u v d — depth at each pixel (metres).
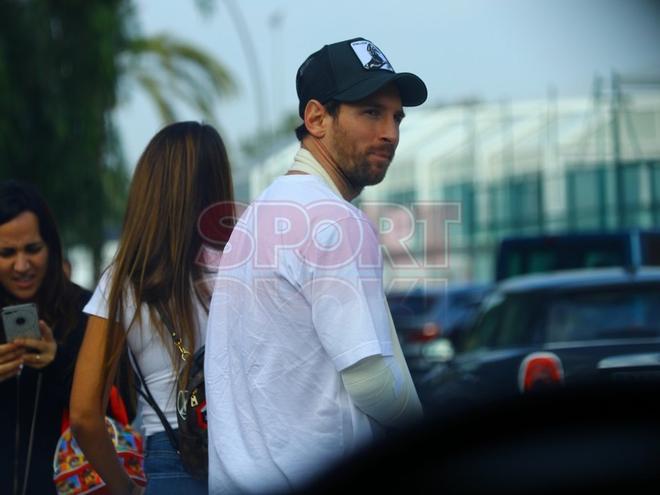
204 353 3.35
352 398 2.90
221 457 3.06
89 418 3.53
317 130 3.20
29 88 17.27
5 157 16.81
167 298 3.52
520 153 28.36
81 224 17.98
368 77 3.12
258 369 3.00
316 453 2.93
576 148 26.56
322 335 2.91
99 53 17.64
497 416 2.25
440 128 29.62
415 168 28.39
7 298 4.32
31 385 4.09
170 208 3.61
